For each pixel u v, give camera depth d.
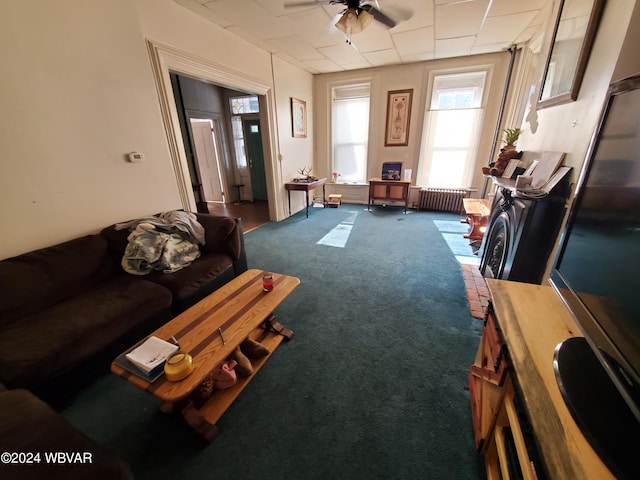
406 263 2.91
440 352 1.68
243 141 6.05
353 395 1.40
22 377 1.17
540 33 2.89
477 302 2.18
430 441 1.18
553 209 1.60
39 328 1.36
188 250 2.18
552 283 1.08
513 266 1.79
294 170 4.92
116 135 2.10
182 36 2.53
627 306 0.66
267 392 1.43
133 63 2.15
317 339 1.81
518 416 0.83
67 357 1.31
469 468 1.08
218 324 1.35
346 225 4.31
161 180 2.49
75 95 1.84
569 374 0.75
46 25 1.66
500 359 0.95
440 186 5.00
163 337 1.26
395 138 4.94
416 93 4.55
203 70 2.80
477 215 3.27
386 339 1.80
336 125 5.39
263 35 3.19
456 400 1.36
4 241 1.61
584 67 1.55
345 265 2.89
